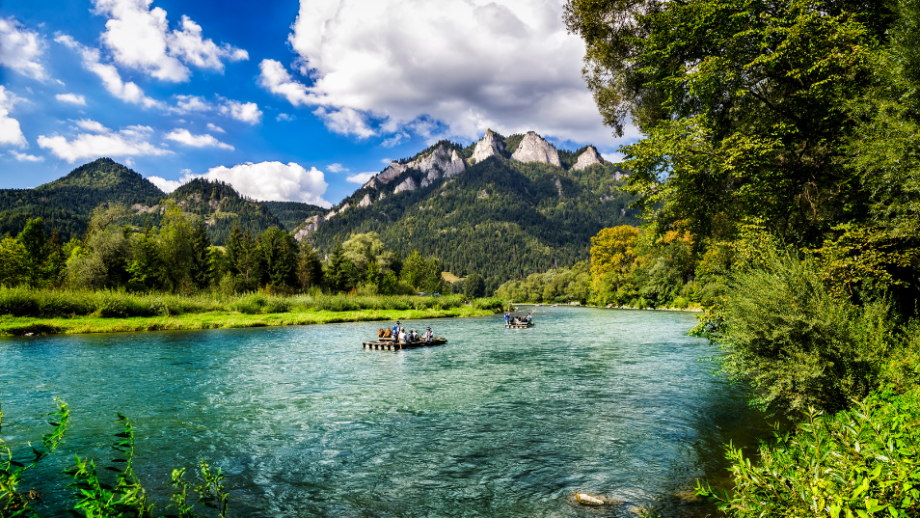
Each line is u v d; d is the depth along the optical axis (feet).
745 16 43.06
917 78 32.09
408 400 51.65
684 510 24.94
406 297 257.75
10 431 39.96
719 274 39.42
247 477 30.76
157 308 153.79
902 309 37.32
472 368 73.20
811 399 28.37
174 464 32.94
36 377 63.57
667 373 66.85
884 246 32.91
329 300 214.69
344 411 47.11
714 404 47.60
